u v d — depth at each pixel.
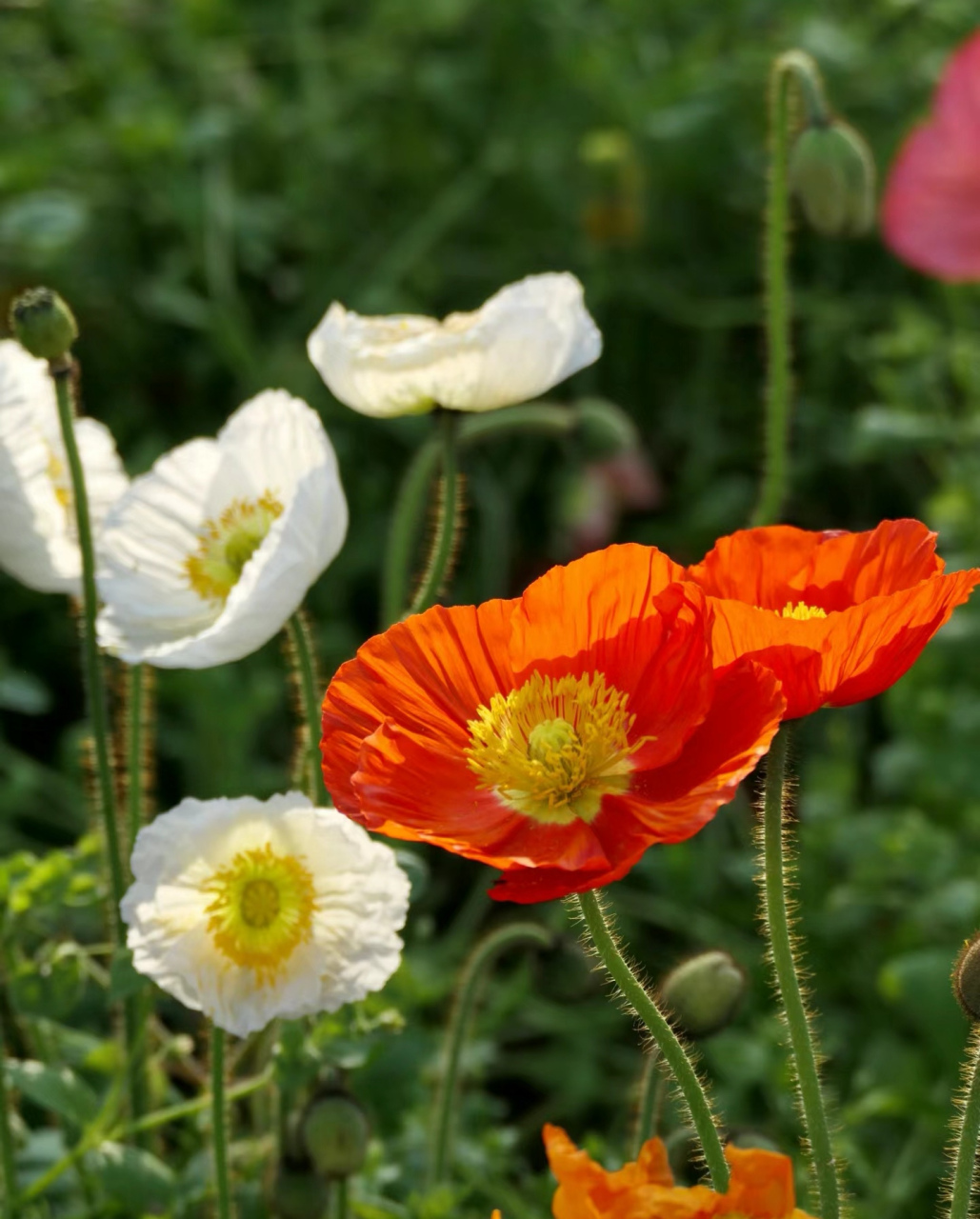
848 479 2.05
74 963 1.21
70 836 1.73
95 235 2.11
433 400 1.22
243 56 2.33
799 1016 1.09
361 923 1.13
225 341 2.00
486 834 1.08
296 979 1.13
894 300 2.10
